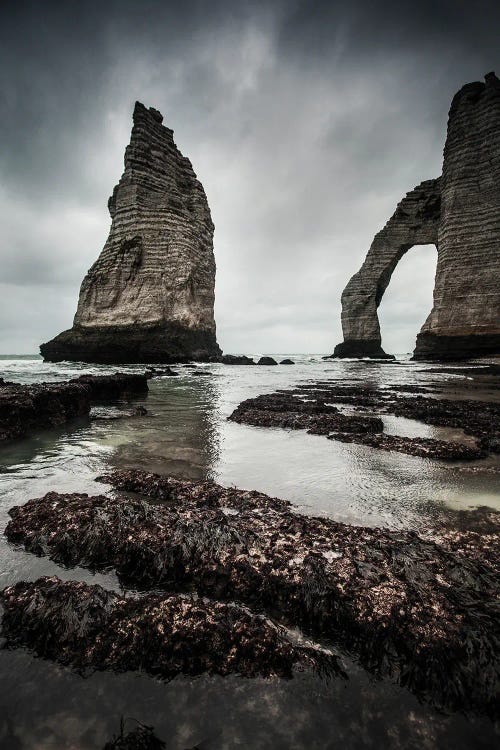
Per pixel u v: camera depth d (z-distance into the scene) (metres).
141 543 3.12
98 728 1.77
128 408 11.84
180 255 47.12
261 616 2.50
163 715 1.84
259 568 2.79
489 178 40.31
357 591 2.51
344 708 1.87
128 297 45.19
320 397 14.98
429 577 2.71
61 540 3.27
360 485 4.98
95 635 2.24
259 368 39.03
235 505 4.13
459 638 2.14
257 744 1.70
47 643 2.24
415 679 2.01
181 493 4.46
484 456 6.49
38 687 1.98
